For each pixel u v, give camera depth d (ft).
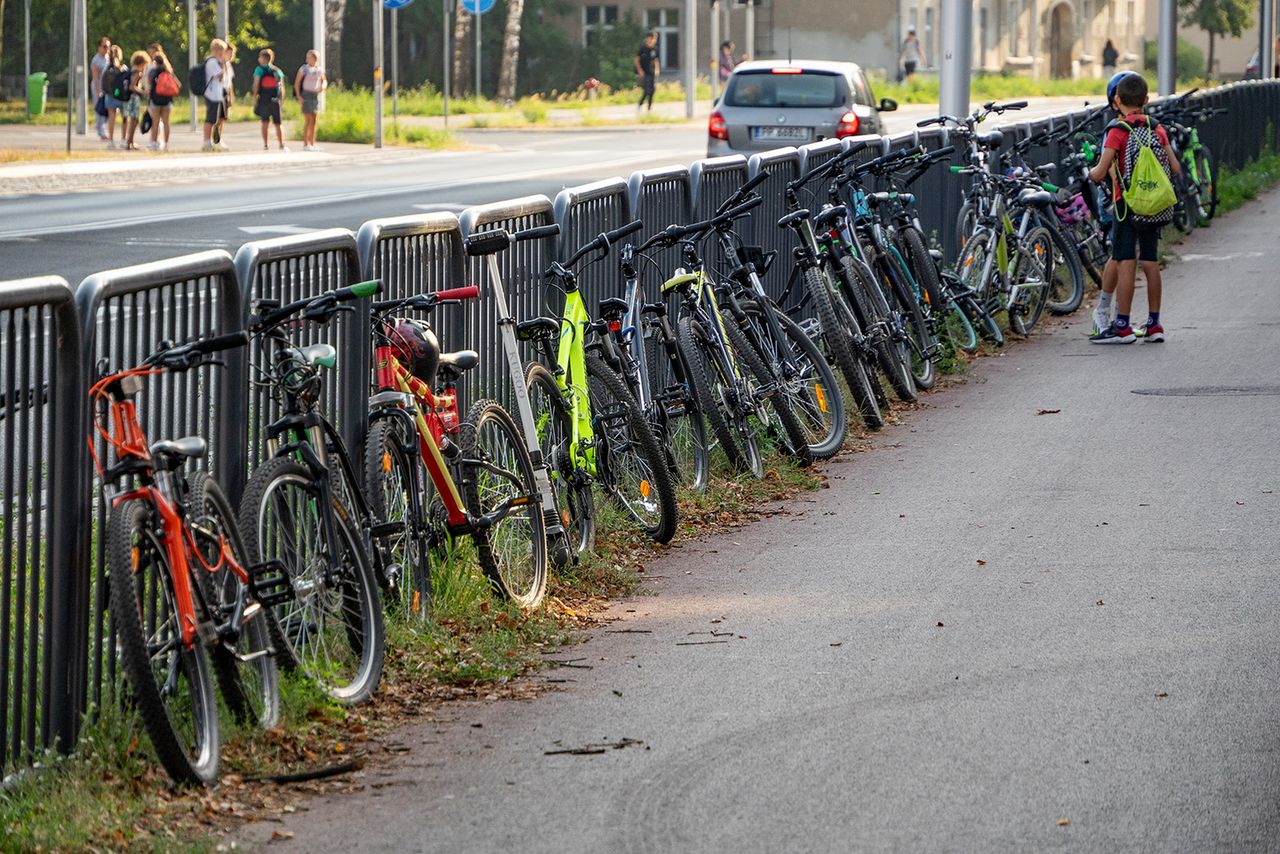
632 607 59.67
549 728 47.70
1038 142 138.00
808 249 89.20
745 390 77.41
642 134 393.29
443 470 57.11
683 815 41.42
